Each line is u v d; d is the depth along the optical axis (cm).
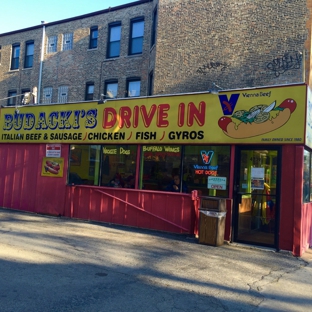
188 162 1070
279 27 1548
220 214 927
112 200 1185
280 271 736
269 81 1542
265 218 937
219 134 1005
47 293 541
